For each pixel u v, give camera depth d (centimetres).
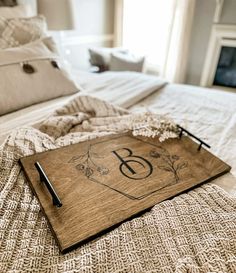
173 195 68
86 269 46
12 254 49
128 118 107
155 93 161
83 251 52
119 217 60
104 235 57
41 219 60
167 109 135
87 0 279
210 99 151
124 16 323
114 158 82
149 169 78
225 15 266
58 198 62
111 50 271
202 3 270
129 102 137
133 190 69
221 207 63
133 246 52
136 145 91
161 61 310
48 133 98
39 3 183
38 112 119
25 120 110
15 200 62
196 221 58
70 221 58
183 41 280
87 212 61
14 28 142
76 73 194
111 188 69
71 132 102
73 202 63
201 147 93
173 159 84
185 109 135
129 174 75
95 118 110
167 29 286
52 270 48
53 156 80
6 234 53
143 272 47
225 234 54
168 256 50
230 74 293
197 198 66
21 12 161
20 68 122
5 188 64
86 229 56
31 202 63
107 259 49
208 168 81
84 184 70
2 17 143
